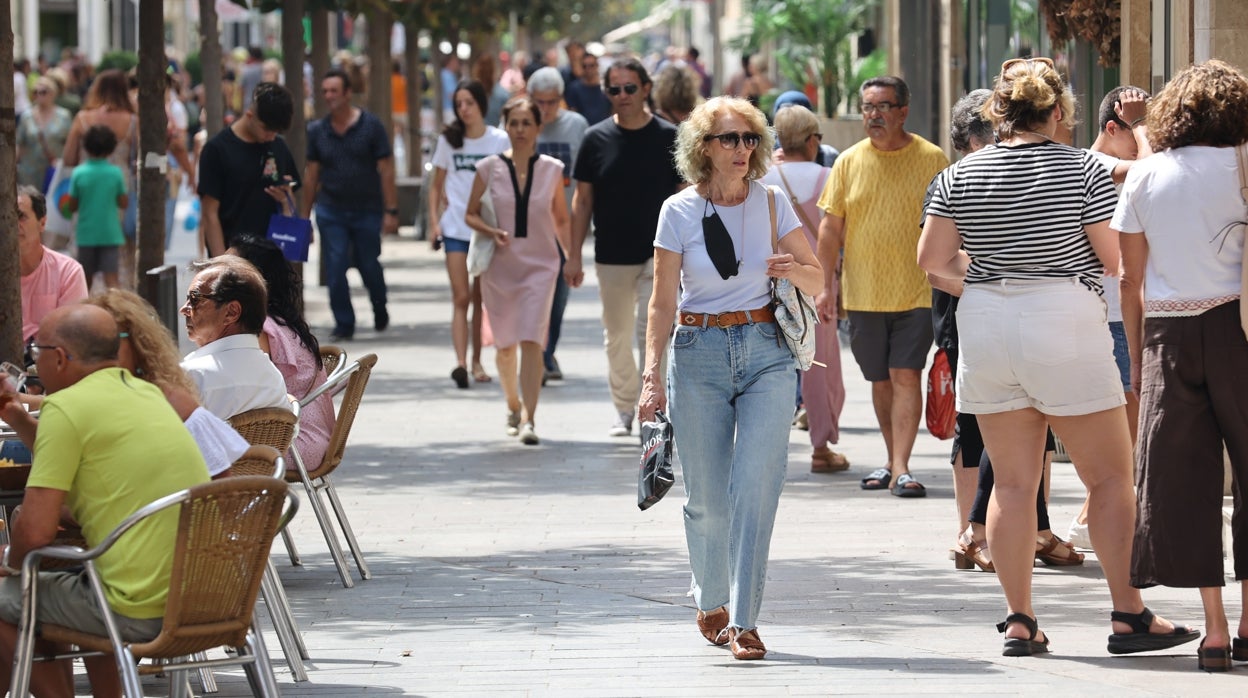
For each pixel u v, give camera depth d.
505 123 34.50
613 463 32.34
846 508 28.03
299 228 35.50
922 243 19.36
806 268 19.28
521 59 112.31
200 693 18.84
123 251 53.69
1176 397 18.62
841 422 36.75
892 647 20.03
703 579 20.06
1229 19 25.88
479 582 23.56
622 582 23.42
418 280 66.19
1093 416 19.00
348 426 23.69
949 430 24.55
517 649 20.17
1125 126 23.67
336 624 21.55
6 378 17.31
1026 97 18.89
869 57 65.88
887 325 28.77
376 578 23.92
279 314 24.08
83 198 49.09
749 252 19.27
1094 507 19.41
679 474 31.48
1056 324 18.69
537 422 36.97
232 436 17.27
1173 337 18.62
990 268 19.02
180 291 50.12
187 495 15.15
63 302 25.56
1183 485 18.62
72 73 89.44
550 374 42.72
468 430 36.00
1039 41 40.44
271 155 35.44
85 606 15.87
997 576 21.53
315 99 59.94
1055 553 23.98
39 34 150.75
